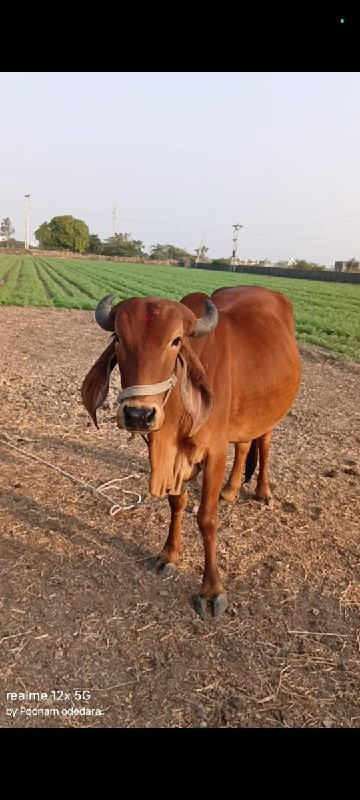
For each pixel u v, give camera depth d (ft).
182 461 13.09
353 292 124.16
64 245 370.94
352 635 13.19
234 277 177.78
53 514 17.71
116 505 18.22
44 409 28.07
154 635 12.89
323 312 75.92
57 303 75.41
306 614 13.76
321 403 32.42
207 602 13.82
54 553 15.71
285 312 17.95
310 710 11.23
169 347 11.00
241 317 15.64
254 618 13.55
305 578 15.05
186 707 11.14
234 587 14.58
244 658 12.37
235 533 17.02
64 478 20.20
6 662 12.01
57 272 154.61
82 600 13.89
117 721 10.81
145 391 10.69
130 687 11.51
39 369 37.63
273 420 16.19
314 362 44.27
